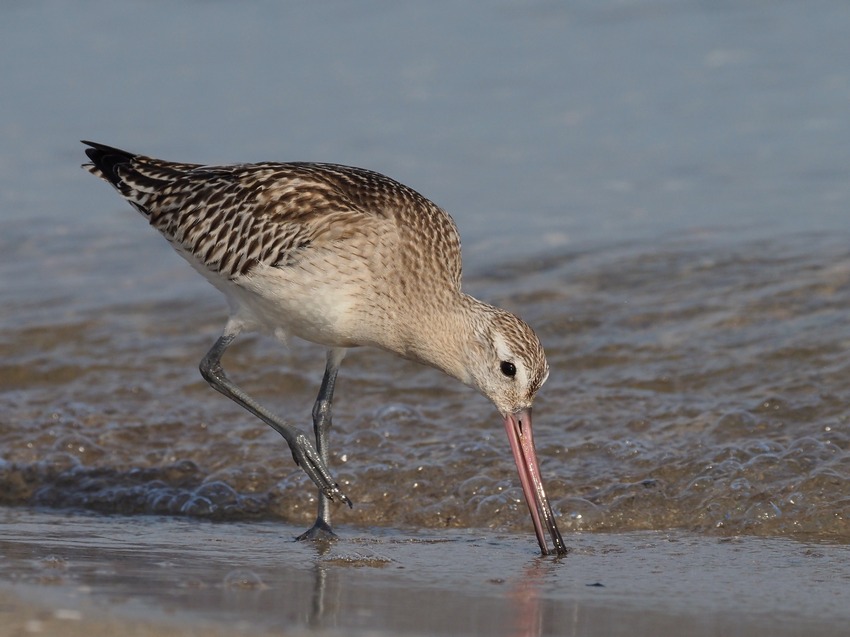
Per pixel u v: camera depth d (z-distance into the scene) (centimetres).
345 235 1095
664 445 1236
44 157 2411
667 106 2373
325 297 1105
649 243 1780
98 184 2294
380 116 2461
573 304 1603
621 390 1385
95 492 1241
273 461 1280
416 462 1235
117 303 1747
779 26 2669
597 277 1677
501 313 1082
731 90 2406
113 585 850
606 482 1169
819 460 1162
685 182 2044
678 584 899
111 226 2080
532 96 2489
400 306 1105
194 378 1523
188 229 1176
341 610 807
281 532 1109
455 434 1309
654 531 1087
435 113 2450
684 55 2602
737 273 1634
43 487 1260
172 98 2658
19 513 1193
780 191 1962
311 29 3008
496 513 1141
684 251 1728
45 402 1463
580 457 1230
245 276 1136
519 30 2845
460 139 2316
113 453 1320
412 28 2944
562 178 2109
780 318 1498
